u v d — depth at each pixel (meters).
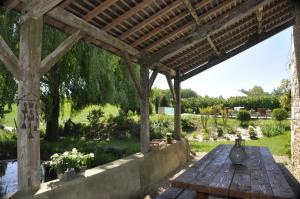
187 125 15.50
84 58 9.13
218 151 4.93
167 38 4.90
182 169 6.78
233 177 3.05
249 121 17.12
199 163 3.83
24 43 2.76
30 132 2.74
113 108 15.77
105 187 3.77
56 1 2.64
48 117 9.35
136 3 3.65
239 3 4.73
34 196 2.65
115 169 4.07
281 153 8.75
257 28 6.05
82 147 8.91
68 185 3.10
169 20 4.41
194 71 7.45
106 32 4.05
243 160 3.71
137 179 4.68
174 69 7.26
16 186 5.39
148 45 5.05
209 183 2.79
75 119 15.29
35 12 2.74
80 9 3.34
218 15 4.88
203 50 6.42
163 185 5.38
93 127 13.05
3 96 7.74
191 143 11.60
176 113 7.59
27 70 2.74
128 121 13.63
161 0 3.81
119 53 4.57
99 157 7.19
